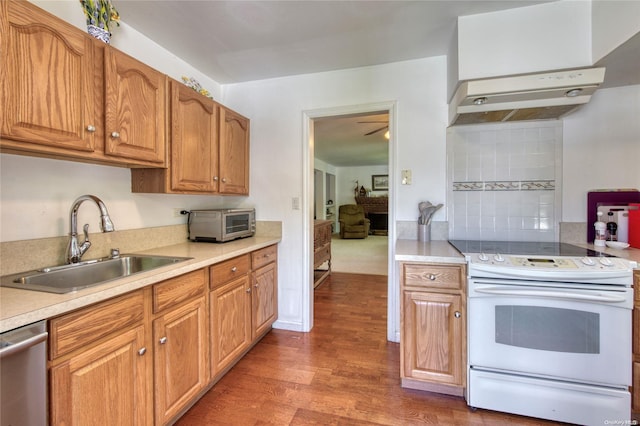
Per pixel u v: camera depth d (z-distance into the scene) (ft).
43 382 2.99
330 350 7.45
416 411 5.26
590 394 4.75
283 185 8.63
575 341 4.79
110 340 3.75
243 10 5.55
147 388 4.30
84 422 3.43
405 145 7.65
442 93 7.38
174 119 5.83
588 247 6.15
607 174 6.64
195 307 5.28
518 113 6.42
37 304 3.06
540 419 5.02
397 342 7.83
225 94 9.05
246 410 5.30
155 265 5.56
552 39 5.36
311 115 8.34
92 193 5.34
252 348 7.56
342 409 5.32
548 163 6.96
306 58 7.45
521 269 4.90
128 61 4.82
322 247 13.83
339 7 5.47
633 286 4.76
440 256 5.56
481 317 5.17
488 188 7.29
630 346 4.61
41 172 4.56
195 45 6.81
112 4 5.30
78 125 4.04
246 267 6.98
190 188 6.31
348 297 11.62
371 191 32.81
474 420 5.05
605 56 4.98
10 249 4.15
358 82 7.97
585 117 6.73
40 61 3.57
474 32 5.72
